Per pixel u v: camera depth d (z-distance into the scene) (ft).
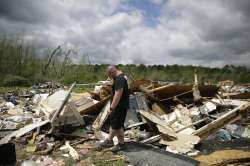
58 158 19.40
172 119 31.65
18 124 29.58
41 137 23.18
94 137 24.38
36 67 116.06
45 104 32.58
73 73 105.70
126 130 27.25
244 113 32.14
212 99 39.09
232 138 27.45
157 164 17.92
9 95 53.31
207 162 18.97
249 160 19.89
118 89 19.15
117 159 18.75
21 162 18.26
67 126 24.61
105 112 27.78
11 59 119.24
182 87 36.63
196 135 26.07
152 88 37.09
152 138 24.11
